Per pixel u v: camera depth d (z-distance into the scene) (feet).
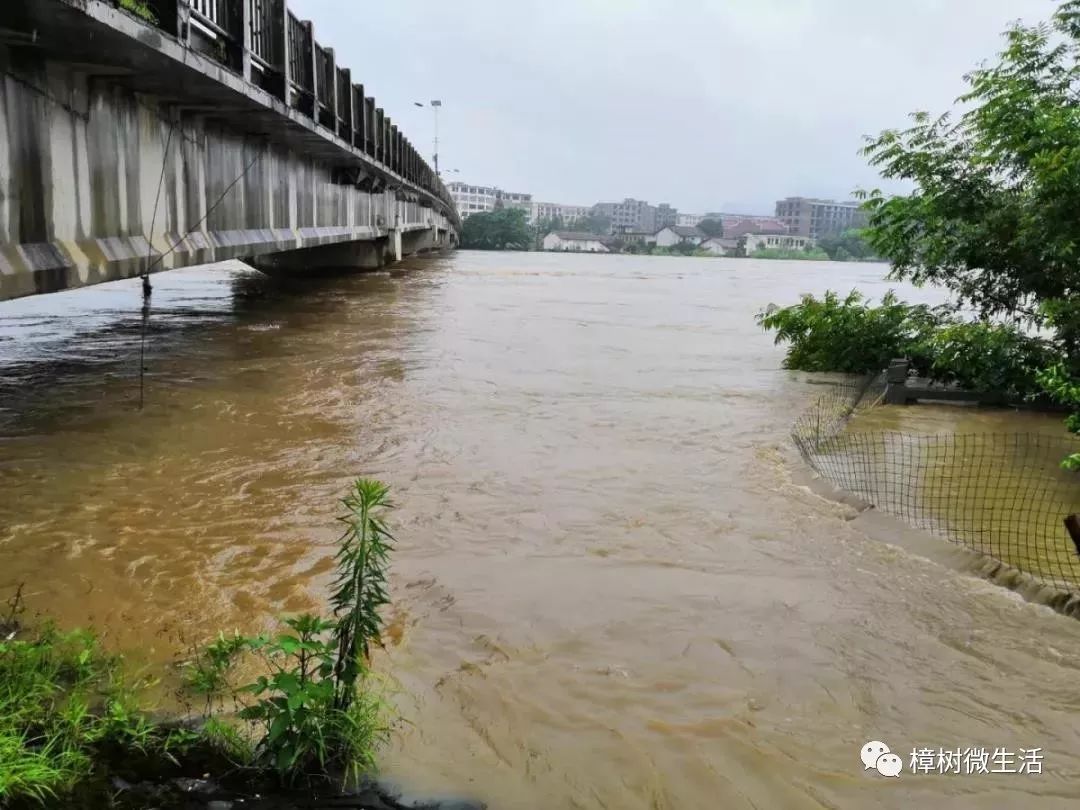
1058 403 35.68
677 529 19.39
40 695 10.93
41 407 28.58
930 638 14.56
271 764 10.12
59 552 16.72
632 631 14.43
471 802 9.99
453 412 30.25
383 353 42.73
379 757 10.68
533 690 12.50
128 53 22.56
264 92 33.12
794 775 10.80
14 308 57.21
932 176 41.45
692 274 176.55
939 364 37.76
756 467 24.84
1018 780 10.82
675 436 28.35
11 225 21.58
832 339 43.98
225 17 30.71
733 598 15.88
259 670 12.44
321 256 102.89
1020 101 37.04
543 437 27.32
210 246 36.58
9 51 21.34
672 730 11.64
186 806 9.39
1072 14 36.86
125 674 12.21
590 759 10.96
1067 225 34.27
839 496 21.91
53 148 23.66
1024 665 13.73
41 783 9.10
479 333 52.75
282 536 17.92
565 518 19.81
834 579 16.93
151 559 16.53
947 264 41.75
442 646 13.71
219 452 24.07
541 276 130.82
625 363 44.21
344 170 70.28
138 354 39.63
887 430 31.55
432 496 20.98
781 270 240.73
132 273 28.45
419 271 116.16
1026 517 21.07
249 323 52.90
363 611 10.53
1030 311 39.24
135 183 29.22
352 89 60.39
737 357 48.98
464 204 538.88
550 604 15.33
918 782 10.73
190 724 10.91
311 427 27.22
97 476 21.56
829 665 13.55
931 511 21.29
